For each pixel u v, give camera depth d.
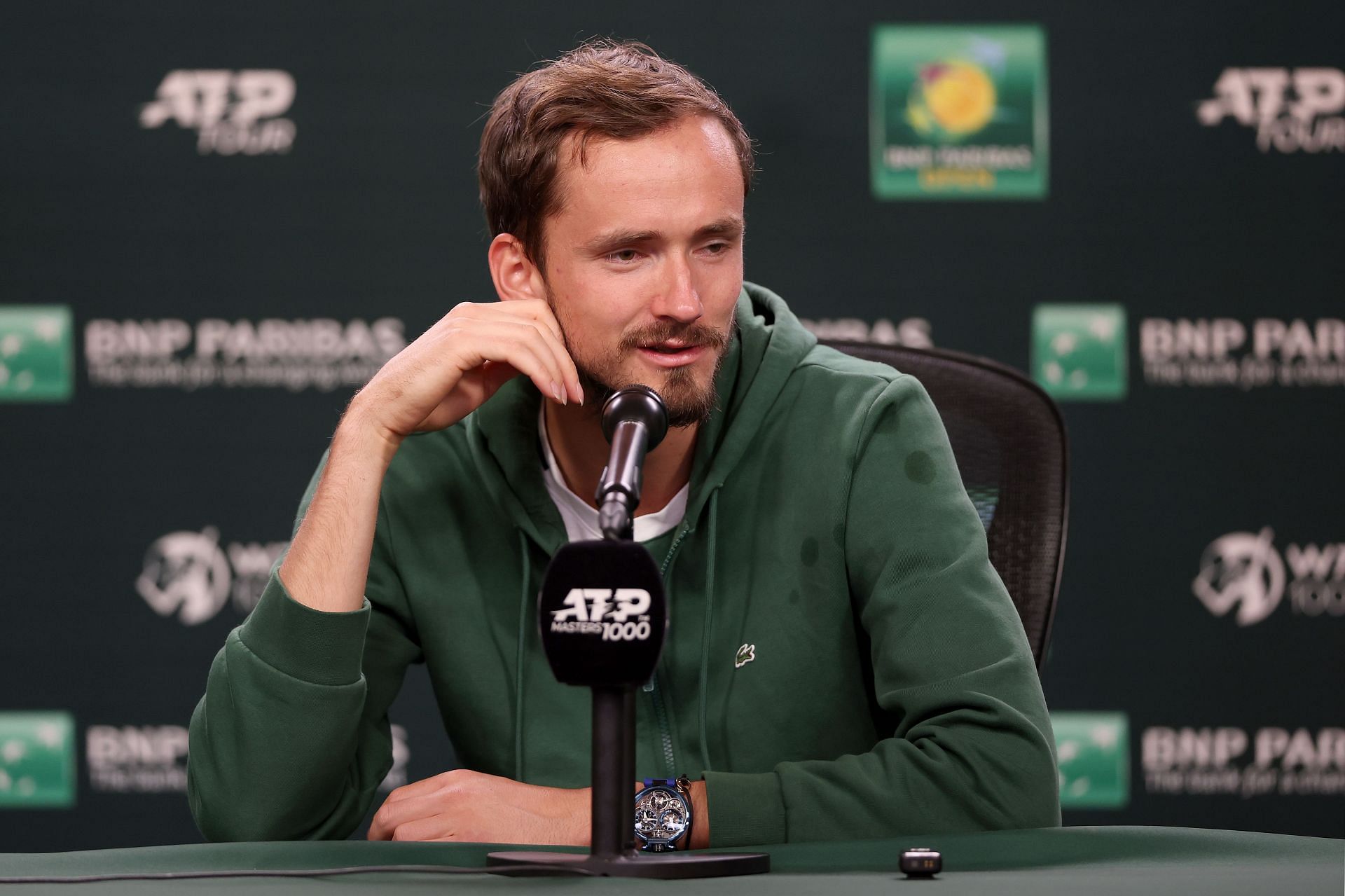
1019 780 5.08
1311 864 3.89
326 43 12.66
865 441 6.12
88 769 12.53
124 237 12.62
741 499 6.21
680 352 5.46
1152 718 12.37
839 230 12.57
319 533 5.44
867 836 4.97
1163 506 12.42
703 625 6.06
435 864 4.11
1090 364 12.50
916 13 12.56
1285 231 12.41
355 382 12.70
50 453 12.59
